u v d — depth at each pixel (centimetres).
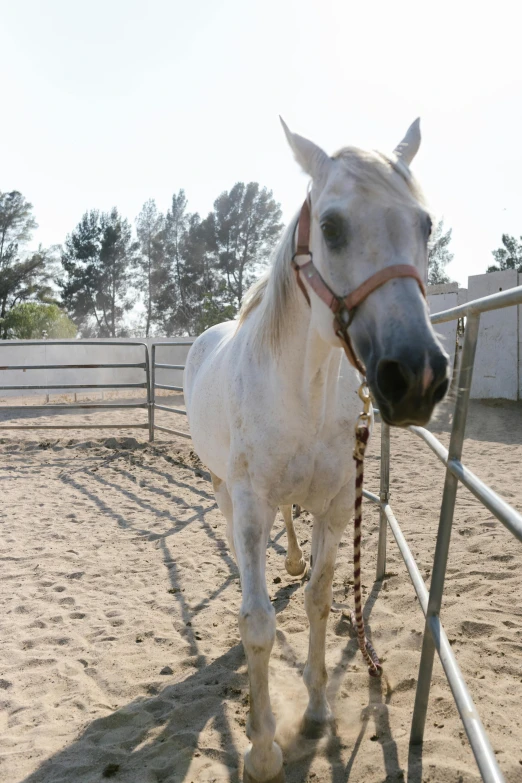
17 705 238
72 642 288
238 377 207
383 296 139
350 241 145
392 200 143
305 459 194
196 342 350
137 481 624
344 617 296
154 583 358
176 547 421
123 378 1398
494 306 152
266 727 183
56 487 605
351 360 157
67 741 215
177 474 650
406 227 142
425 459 650
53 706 238
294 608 311
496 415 939
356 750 199
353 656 260
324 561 211
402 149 174
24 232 3728
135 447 791
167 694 240
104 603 331
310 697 217
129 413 1138
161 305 3578
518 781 172
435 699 219
